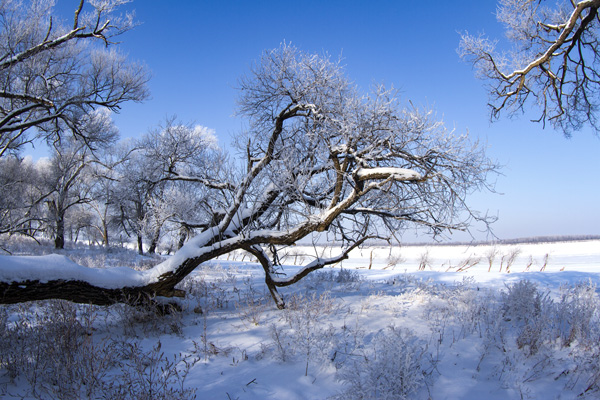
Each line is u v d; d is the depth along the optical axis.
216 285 10.12
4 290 4.94
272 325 5.71
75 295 5.71
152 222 12.57
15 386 4.03
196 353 5.18
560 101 10.98
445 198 6.76
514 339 5.38
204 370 4.66
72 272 5.68
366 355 4.84
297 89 8.55
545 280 10.09
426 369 4.60
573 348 5.04
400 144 6.96
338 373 4.48
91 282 5.89
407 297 7.80
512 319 5.99
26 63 12.61
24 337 4.82
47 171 27.58
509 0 10.85
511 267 19.19
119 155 27.20
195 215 11.02
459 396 4.09
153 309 6.54
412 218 7.41
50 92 13.91
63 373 4.11
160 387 3.88
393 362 4.09
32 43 12.78
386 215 7.64
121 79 14.71
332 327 5.60
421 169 6.90
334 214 6.51
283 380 4.42
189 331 6.15
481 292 8.40
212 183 9.48
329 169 7.81
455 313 6.42
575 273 11.29
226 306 7.78
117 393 3.69
